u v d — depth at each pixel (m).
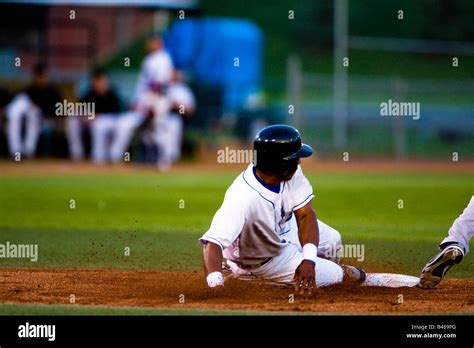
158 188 57.44
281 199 21.62
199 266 29.03
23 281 25.81
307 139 86.81
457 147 87.94
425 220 43.03
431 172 70.88
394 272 28.36
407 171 71.94
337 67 88.88
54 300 22.97
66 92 80.88
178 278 26.33
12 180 62.50
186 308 21.72
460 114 88.81
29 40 82.44
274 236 22.02
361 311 21.52
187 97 74.62
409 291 24.17
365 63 101.25
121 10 89.81
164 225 40.72
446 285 25.44
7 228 39.88
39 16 81.44
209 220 42.66
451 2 106.31
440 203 50.09
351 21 107.56
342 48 92.06
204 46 81.69
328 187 58.12
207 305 21.95
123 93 82.75
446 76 100.38
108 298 23.22
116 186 58.78
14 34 82.06
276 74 103.00
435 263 23.86
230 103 81.88
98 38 88.88
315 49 107.06
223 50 81.81
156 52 73.19
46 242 35.25
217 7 109.75
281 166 21.22
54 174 67.38
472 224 23.88
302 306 21.83
